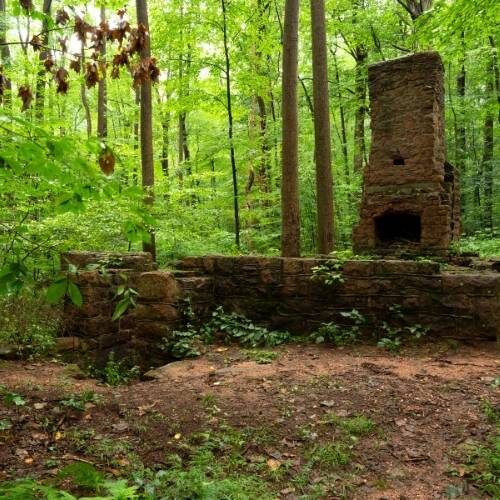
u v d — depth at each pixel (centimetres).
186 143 2281
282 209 1023
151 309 699
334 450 371
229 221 1945
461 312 635
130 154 1153
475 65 1689
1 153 190
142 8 1194
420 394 470
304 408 448
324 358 607
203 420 431
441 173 885
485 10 781
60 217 794
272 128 1521
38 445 389
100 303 749
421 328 651
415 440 389
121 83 2198
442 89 916
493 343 618
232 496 310
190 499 306
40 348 681
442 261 826
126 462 365
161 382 535
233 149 1369
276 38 1499
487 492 319
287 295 728
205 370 574
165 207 1195
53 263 810
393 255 872
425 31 850
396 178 882
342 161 1828
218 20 1239
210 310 756
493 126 1873
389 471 349
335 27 1734
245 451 383
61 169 202
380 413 434
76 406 457
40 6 1304
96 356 733
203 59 1295
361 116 1844
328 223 1057
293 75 1011
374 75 902
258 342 686
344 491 327
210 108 1403
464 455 363
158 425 426
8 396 458
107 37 280
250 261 752
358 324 684
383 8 1770
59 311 796
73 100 1977
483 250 1260
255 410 446
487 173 1705
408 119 873
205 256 780
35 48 289
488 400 448
